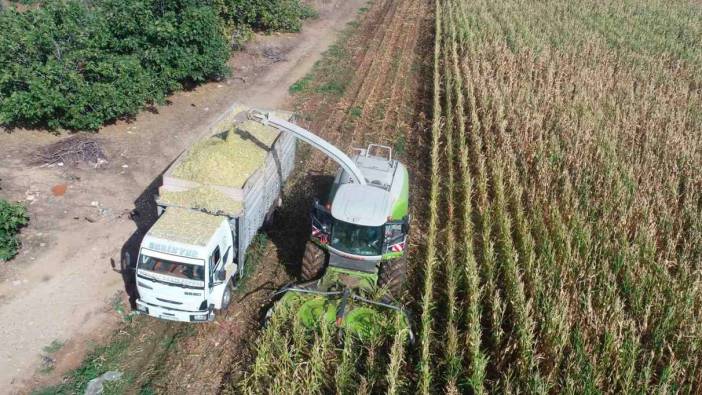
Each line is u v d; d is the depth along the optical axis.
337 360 10.58
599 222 14.30
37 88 17.61
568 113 21.38
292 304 11.38
